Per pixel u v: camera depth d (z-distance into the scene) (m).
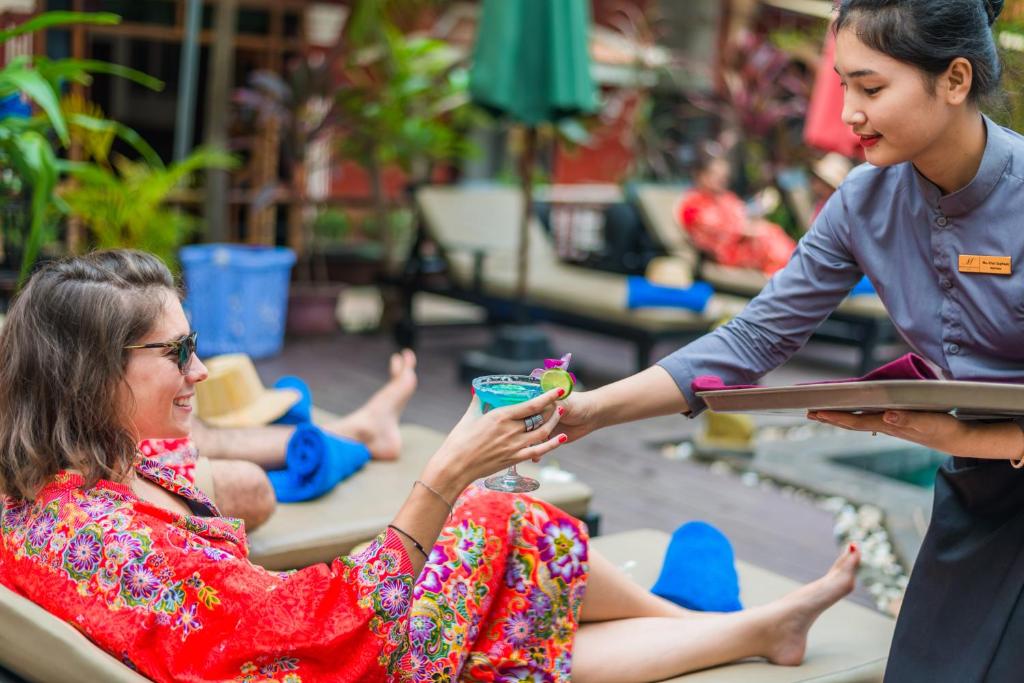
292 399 3.16
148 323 1.59
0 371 1.59
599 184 11.64
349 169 9.92
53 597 1.56
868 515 4.05
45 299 1.57
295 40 7.14
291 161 7.18
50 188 3.48
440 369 6.39
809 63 9.23
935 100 1.53
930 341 1.72
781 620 2.09
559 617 1.97
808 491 4.33
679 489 4.32
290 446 2.80
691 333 5.93
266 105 6.75
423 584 1.83
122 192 5.43
